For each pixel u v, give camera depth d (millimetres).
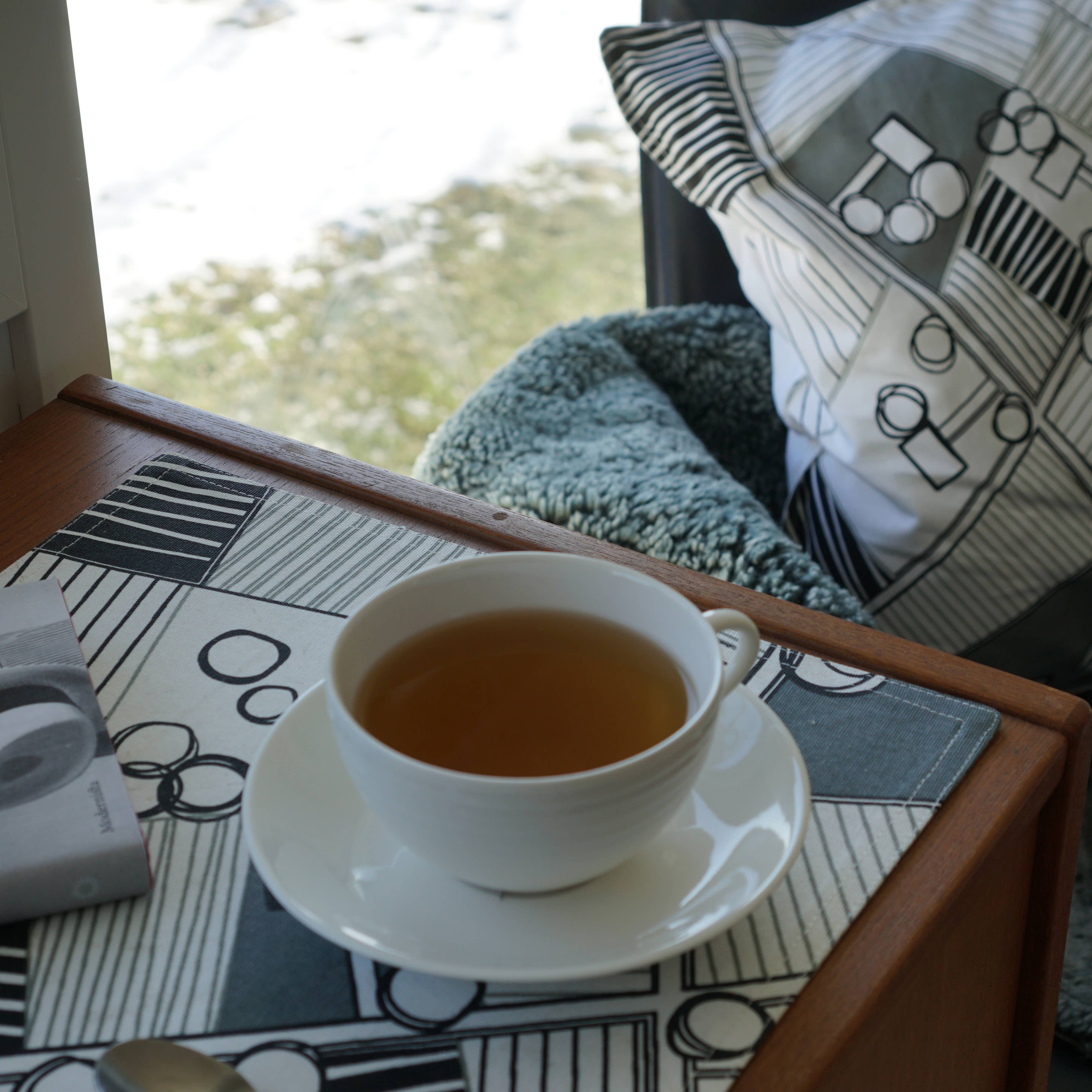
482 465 857
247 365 2053
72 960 299
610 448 850
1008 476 810
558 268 2258
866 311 807
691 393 1037
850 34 870
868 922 321
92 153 1938
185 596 445
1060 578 841
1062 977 635
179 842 336
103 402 590
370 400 2082
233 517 501
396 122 2100
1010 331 796
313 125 2047
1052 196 796
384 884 303
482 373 2127
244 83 1987
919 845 349
